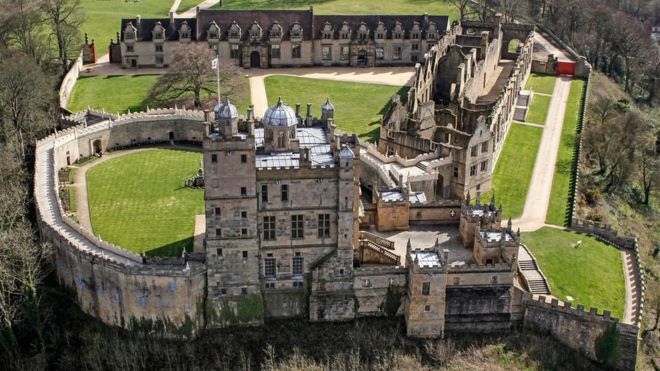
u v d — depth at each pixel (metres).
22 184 170.25
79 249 137.25
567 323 135.50
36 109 197.25
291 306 136.00
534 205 175.62
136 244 151.12
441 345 132.25
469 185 174.50
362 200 171.12
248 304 134.00
